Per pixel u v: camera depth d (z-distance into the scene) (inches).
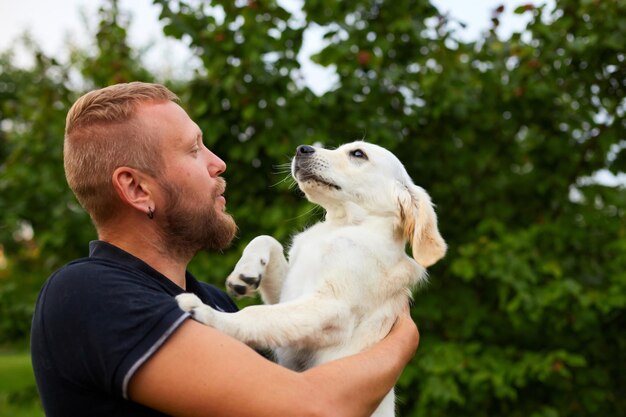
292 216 164.2
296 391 64.7
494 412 175.0
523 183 182.7
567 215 178.5
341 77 177.6
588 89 173.9
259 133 175.8
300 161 111.1
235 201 179.9
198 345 63.7
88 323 64.3
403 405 176.6
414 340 86.2
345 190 108.5
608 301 156.5
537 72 173.5
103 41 202.4
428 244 101.3
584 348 175.0
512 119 179.6
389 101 178.2
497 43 177.5
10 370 321.7
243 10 171.8
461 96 171.3
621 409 177.3
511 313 159.0
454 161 182.9
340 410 66.8
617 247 163.8
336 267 94.0
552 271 157.6
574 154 178.7
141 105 78.2
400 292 98.0
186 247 82.7
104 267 70.6
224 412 62.2
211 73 173.9
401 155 183.0
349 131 177.2
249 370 63.8
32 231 212.5
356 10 179.9
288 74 174.9
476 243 165.3
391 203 108.1
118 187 75.9
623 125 176.4
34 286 207.8
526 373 162.7
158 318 63.9
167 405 62.2
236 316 79.7
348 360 73.2
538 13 167.8
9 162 205.2
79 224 195.5
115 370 61.9
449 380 156.5
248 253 99.9
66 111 203.8
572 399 172.2
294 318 84.3
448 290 174.1
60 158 198.2
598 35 163.8
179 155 79.4
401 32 178.1
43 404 68.3
